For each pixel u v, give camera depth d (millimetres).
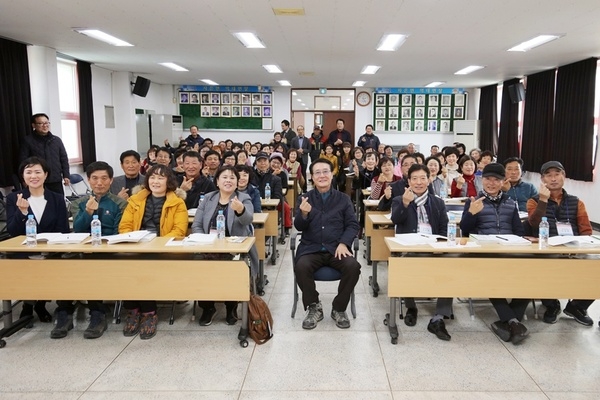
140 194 3391
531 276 2854
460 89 12703
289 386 2434
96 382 2479
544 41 5961
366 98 12859
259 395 2350
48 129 5773
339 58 7621
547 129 8539
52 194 3371
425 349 2857
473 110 12766
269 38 5980
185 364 2674
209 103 12625
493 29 5320
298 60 7898
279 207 5648
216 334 3086
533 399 2311
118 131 9727
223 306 3607
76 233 3186
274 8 4516
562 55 6980
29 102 6254
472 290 2869
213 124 12703
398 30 5422
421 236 3107
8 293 2930
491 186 3361
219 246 2865
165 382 2477
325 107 12906
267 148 8938
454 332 3107
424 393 2365
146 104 11453
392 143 12922
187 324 3254
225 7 4492
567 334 3072
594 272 2846
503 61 7648
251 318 2953
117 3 4375
